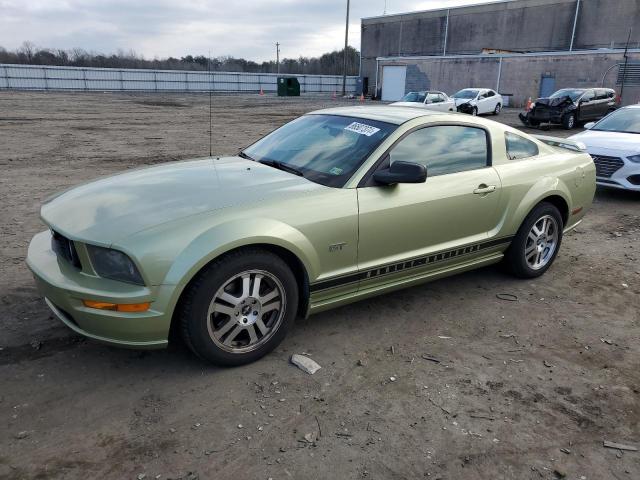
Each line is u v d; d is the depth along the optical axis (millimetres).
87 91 53781
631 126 9312
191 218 2961
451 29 53531
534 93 36312
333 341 3646
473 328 3918
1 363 3229
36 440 2584
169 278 2791
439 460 2547
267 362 3344
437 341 3703
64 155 12148
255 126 20094
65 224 3045
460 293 4551
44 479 2342
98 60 78062
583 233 6598
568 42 45406
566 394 3125
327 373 3252
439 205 3881
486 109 29625
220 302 3062
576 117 21469
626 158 8141
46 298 3184
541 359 3516
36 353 3355
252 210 3111
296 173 3744
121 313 2791
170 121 21906
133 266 2785
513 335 3832
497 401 3033
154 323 2828
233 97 48625
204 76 60406
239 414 2834
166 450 2551
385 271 3727
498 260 4633
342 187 3477
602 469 2533
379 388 3119
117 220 2969
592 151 8484
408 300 4363
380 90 46375
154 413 2818
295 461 2504
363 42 62406
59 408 2832
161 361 3307
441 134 4074
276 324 3318
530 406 2996
